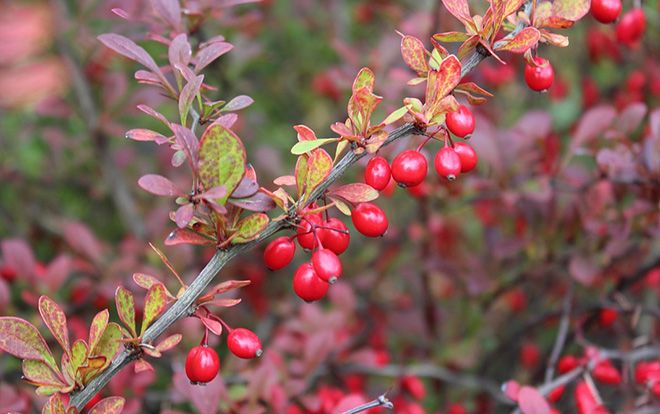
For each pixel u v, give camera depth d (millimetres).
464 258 768
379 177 443
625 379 579
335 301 680
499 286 724
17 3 682
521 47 447
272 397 564
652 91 861
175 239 430
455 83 435
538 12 465
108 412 438
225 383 599
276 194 437
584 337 680
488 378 775
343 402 522
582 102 912
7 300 615
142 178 422
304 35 1006
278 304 781
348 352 698
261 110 998
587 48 914
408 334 758
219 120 450
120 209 800
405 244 867
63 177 874
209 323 430
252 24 785
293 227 438
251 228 428
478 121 667
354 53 751
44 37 701
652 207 615
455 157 447
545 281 715
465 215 888
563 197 786
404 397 666
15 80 686
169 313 432
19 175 855
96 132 760
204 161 419
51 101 723
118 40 472
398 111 437
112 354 434
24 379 431
